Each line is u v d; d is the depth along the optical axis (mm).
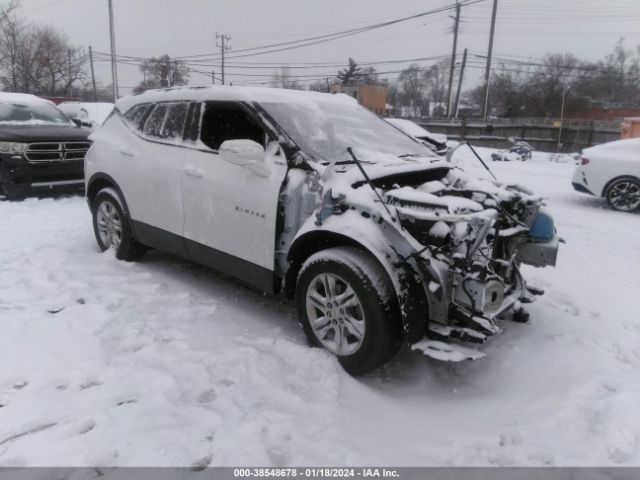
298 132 3836
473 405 3057
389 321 3057
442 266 2971
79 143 8734
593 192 9867
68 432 2590
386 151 4207
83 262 5250
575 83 47000
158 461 2414
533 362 3482
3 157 8055
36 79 44969
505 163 18203
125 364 3271
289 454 2529
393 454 2570
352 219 3209
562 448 2627
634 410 2854
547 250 3504
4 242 5902
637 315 4453
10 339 3510
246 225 3824
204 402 2918
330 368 3234
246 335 3768
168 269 5164
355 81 64312
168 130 4641
